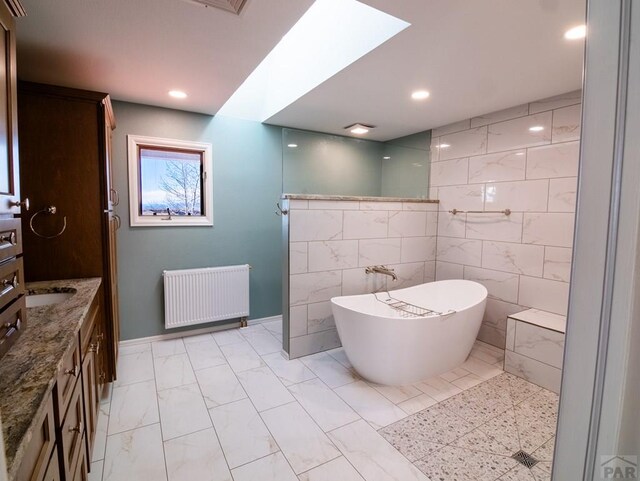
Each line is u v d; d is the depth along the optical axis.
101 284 2.16
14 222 1.11
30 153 1.98
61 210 2.06
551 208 2.71
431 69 2.14
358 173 3.79
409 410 2.14
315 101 2.77
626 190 0.41
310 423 2.01
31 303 1.82
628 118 0.41
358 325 2.35
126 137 2.87
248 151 3.45
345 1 2.09
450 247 3.55
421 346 2.37
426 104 2.83
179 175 3.20
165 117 3.02
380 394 2.32
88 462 1.50
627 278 0.42
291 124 3.50
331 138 3.56
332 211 2.95
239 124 3.39
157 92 2.59
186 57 1.98
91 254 2.14
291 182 3.32
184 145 3.12
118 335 2.79
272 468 1.66
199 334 3.34
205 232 3.30
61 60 2.01
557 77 2.26
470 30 1.68
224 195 3.36
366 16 1.92
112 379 2.26
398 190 4.02
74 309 1.49
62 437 1.07
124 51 1.90
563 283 2.66
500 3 1.46
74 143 2.05
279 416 2.07
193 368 2.66
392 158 4.01
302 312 2.86
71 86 2.44
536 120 2.77
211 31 1.70
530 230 2.85
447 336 2.48
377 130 3.69
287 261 2.79
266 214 3.60
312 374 2.58
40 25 1.62
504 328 3.08
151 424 1.98
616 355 0.43
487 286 3.21
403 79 2.30
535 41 1.78
